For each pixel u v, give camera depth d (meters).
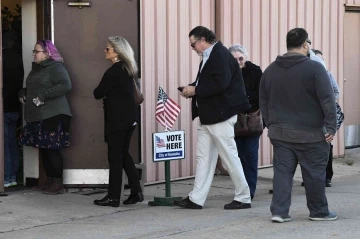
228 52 9.85
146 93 12.01
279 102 8.90
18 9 11.86
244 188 10.10
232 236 8.39
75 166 11.22
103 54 11.14
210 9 13.21
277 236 8.35
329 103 8.65
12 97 11.28
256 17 14.08
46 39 11.12
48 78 10.70
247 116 10.48
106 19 11.16
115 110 10.03
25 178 11.41
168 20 12.38
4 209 10.00
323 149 8.87
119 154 10.20
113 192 10.29
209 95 9.66
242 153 10.75
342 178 13.34
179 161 12.70
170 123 10.52
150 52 12.09
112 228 8.98
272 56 14.47
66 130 10.92
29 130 10.88
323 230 8.61
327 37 15.80
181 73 12.62
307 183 8.99
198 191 10.13
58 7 11.07
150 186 12.10
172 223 9.22
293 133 8.80
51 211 9.96
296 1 15.01
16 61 11.28
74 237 8.52
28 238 8.48
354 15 16.66
